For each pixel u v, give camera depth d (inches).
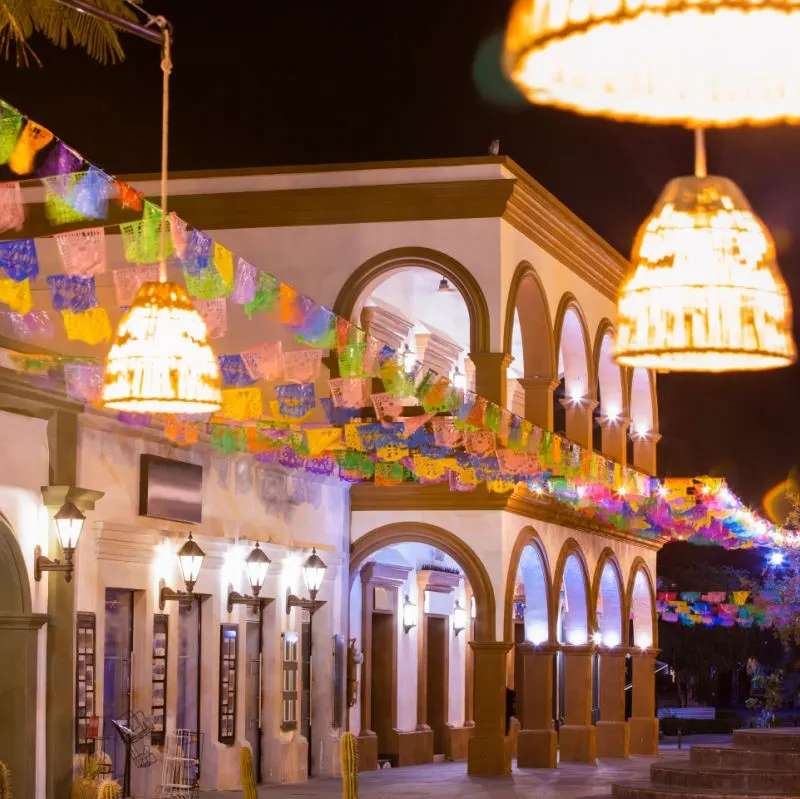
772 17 119.9
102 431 680.4
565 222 999.6
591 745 1069.1
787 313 156.3
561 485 1015.0
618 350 157.5
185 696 763.4
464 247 903.1
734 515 1314.0
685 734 1710.1
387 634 1042.1
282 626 861.2
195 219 935.0
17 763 598.2
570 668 1079.0
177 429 718.5
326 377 892.0
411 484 933.2
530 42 113.2
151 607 714.2
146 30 285.6
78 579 653.3
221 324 668.7
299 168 927.0
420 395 807.7
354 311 911.7
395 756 1030.4
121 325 266.1
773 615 1740.9
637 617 1264.8
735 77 125.1
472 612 1208.2
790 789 762.2
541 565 992.2
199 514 767.1
